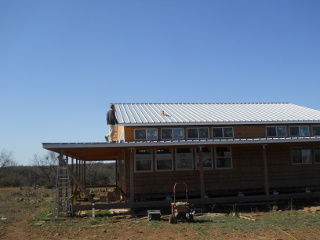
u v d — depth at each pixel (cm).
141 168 1808
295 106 2509
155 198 1828
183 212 1326
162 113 2048
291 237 1026
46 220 1457
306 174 1991
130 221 1375
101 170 5116
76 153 1866
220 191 1864
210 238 1037
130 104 2373
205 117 2042
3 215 1662
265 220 1327
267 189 1697
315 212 1518
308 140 1694
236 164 1916
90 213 1616
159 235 1099
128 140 1861
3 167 5828
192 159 1864
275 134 2036
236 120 1977
